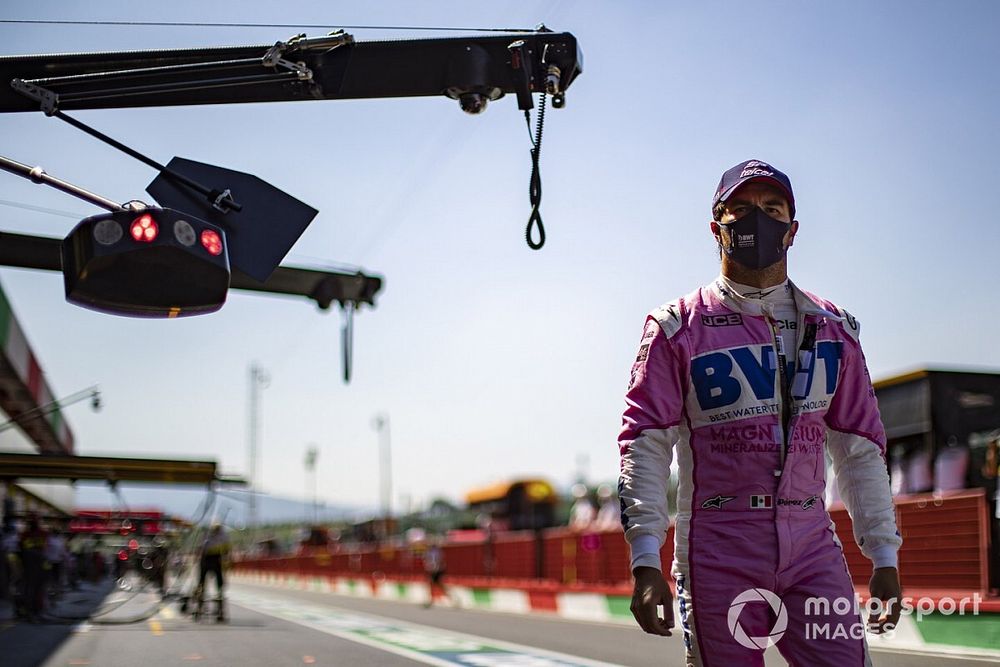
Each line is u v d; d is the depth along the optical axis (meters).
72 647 9.91
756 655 2.49
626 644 10.88
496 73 5.37
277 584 43.69
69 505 29.91
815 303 2.67
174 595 13.20
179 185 5.35
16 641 10.54
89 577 15.12
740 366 2.57
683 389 2.63
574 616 15.87
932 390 9.92
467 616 16.78
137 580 12.69
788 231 2.66
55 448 30.61
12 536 16.78
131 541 12.60
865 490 2.65
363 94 5.51
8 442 19.42
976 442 9.77
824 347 2.63
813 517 2.55
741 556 2.49
